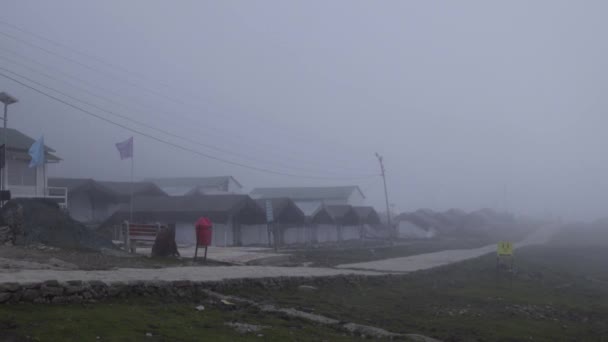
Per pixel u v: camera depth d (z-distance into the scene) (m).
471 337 14.91
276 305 15.48
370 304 18.12
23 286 11.36
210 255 31.36
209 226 23.95
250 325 12.48
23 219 22.05
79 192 53.97
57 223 23.34
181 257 24.89
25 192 33.78
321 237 63.28
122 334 10.24
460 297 22.05
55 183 52.56
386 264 33.09
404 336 13.81
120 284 13.24
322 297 17.97
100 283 12.82
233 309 14.14
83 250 22.31
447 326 16.05
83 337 9.75
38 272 14.38
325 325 13.89
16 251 19.14
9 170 33.31
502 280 30.23
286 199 54.91
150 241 26.09
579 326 18.81
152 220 48.34
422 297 21.16
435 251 52.03
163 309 12.75
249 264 26.44
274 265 27.59
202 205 48.75
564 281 33.78
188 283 15.01
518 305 21.55
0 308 10.68
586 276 39.97
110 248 24.97
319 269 24.83
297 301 16.55
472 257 43.06
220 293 15.80
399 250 50.66
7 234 21.27
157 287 14.08
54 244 22.12
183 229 47.72
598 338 16.81
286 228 56.16
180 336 10.71
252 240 52.09
